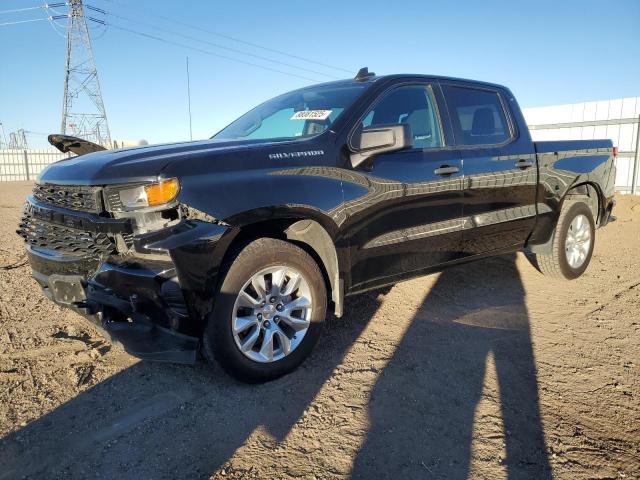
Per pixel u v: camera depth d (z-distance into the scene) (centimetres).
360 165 339
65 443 244
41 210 309
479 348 355
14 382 302
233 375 290
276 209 291
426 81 408
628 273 562
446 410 275
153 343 280
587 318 417
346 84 400
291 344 312
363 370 320
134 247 261
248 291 297
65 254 301
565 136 1387
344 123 344
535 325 400
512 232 458
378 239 350
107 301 282
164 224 264
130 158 289
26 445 242
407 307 439
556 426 260
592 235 544
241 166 288
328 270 331
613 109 1312
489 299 465
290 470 225
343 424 261
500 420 265
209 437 249
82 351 346
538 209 473
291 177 303
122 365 326
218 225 271
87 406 277
